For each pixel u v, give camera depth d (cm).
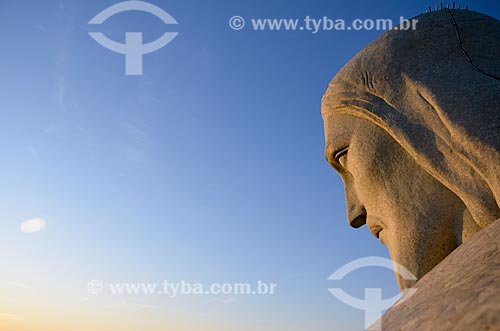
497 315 158
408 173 505
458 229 473
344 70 560
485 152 422
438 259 481
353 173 550
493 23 543
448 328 173
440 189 482
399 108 502
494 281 185
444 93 471
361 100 531
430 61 503
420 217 489
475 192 437
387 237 529
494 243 234
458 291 199
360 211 576
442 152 461
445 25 526
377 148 521
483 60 494
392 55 523
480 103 448
